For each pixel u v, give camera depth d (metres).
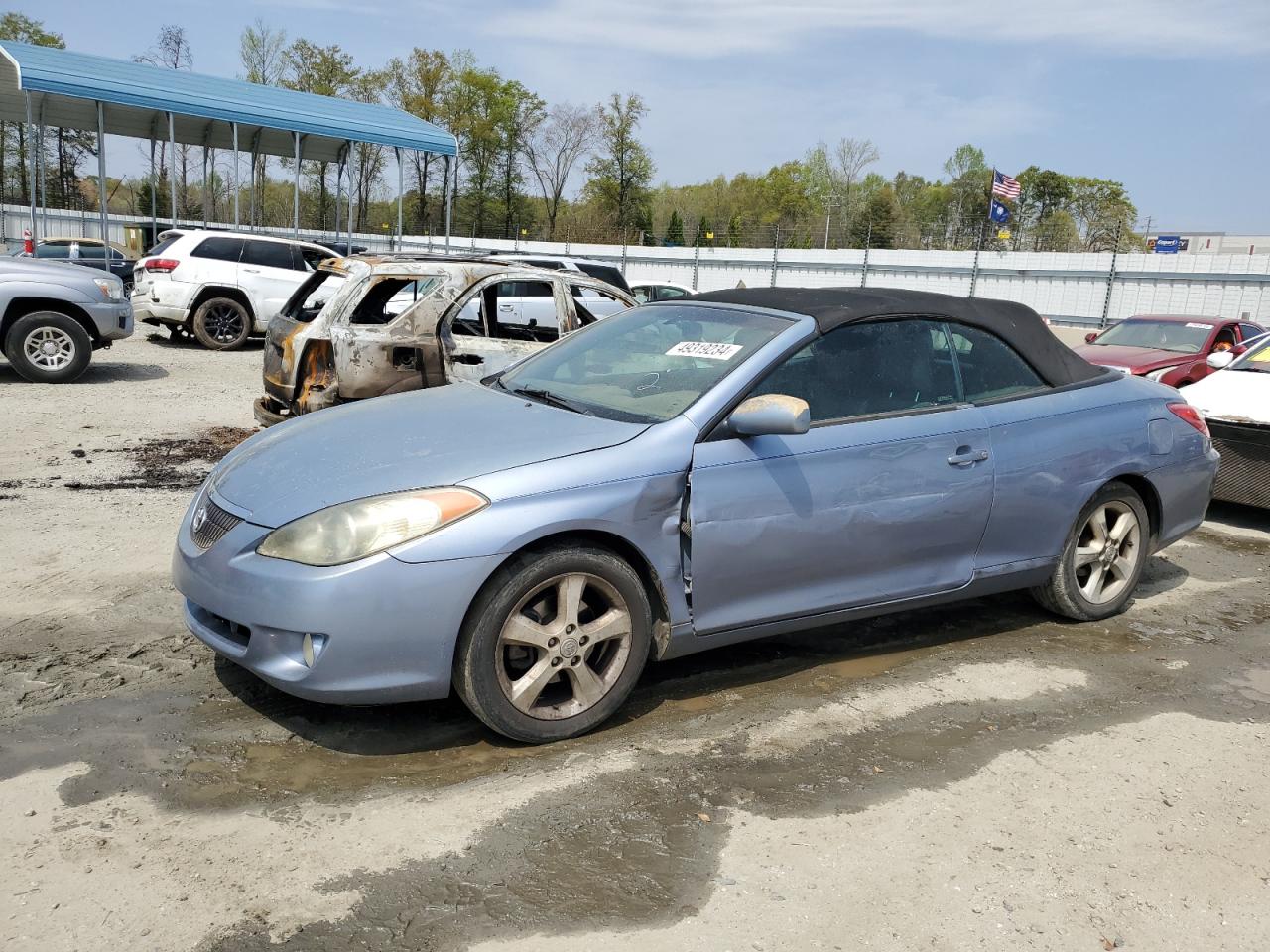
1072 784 3.22
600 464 3.30
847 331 3.93
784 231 41.94
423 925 2.40
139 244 27.30
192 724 3.37
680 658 4.14
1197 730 3.68
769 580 3.64
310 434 3.72
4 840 2.66
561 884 2.59
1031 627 4.71
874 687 3.93
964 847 2.84
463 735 3.38
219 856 2.64
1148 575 5.71
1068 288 30.81
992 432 4.15
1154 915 2.56
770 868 2.69
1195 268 28.67
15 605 4.38
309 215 51.47
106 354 13.54
